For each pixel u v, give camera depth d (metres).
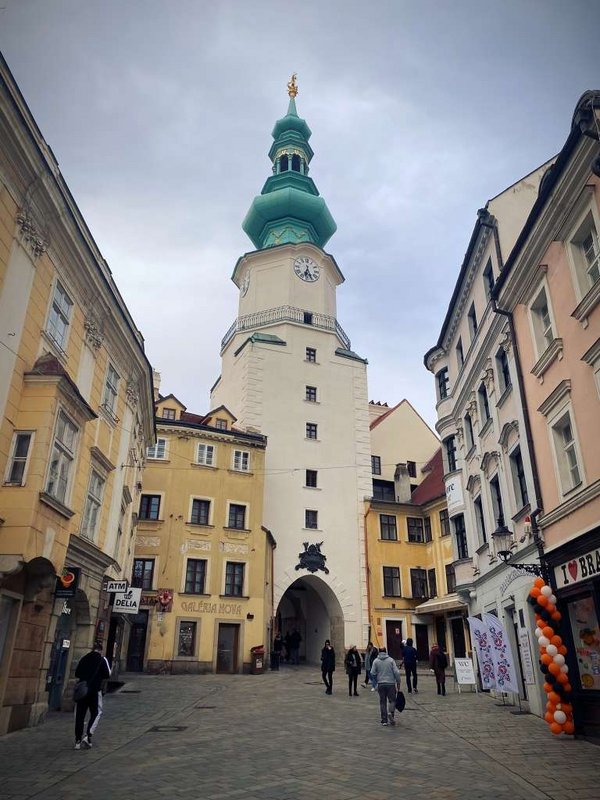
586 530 12.29
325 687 23.89
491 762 9.96
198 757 10.29
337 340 47.66
